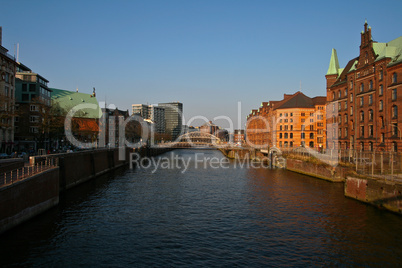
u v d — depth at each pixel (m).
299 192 47.78
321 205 39.12
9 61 64.88
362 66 62.72
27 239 26.86
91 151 63.12
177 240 27.75
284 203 40.97
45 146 83.00
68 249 25.27
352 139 66.94
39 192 33.50
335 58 81.75
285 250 25.59
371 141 59.03
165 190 51.00
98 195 45.91
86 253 24.62
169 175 70.75
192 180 62.53
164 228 30.97
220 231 30.22
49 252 24.56
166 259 23.84
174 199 44.06
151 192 49.16
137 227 31.19
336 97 75.50
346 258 23.92
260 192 48.66
